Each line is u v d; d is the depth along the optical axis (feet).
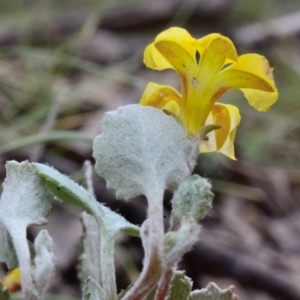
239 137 1.27
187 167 0.43
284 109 1.39
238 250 0.96
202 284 0.90
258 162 1.23
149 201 0.42
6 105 1.12
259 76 0.44
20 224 0.43
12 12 1.69
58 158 1.01
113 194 0.93
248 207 1.13
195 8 1.91
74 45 1.30
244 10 1.96
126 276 0.87
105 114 0.44
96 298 0.44
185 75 0.45
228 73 0.45
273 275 0.90
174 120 0.44
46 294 0.79
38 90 1.15
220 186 1.13
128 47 1.72
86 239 0.59
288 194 1.18
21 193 0.44
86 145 1.03
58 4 1.87
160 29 1.90
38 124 1.03
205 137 0.46
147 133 0.43
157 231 0.40
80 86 1.27
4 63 1.38
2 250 0.44
